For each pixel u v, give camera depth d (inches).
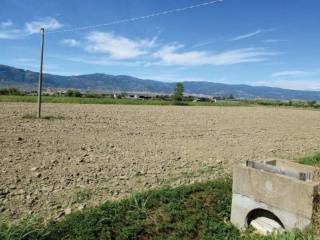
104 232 240.5
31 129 668.1
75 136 613.9
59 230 235.1
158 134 710.5
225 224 273.4
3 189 302.5
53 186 319.9
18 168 368.8
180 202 296.4
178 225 260.8
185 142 620.1
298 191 232.5
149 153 494.0
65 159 422.6
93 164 406.9
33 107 1332.4
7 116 898.1
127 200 286.2
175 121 1042.1
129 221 258.2
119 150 503.8
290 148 609.6
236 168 271.1
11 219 247.3
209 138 690.8
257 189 256.8
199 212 286.0
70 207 276.1
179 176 377.7
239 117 1396.4
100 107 1635.1
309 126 1123.3
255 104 3528.5
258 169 260.7
